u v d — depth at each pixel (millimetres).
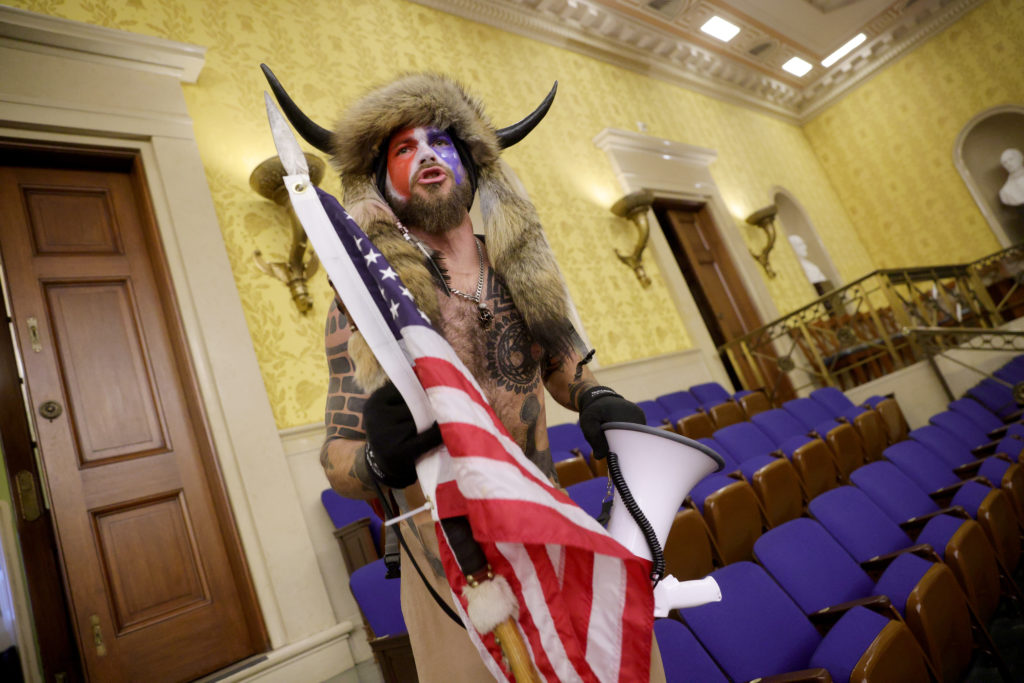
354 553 3250
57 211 3484
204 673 3045
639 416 990
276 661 2994
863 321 7703
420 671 1057
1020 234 10625
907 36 10930
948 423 4199
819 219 10789
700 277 7668
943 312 8031
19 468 2975
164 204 3637
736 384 7426
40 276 3320
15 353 3133
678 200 7723
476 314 1063
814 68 11016
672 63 8992
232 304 3602
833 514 2592
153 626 3008
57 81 3512
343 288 878
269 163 3738
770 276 8508
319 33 5020
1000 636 2467
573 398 1186
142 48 3814
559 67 7250
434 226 1074
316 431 3713
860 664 1562
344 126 1051
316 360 3877
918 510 2961
